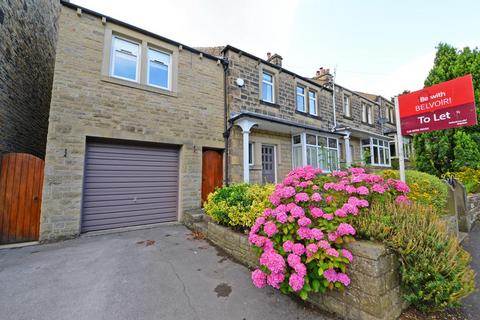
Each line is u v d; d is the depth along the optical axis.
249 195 4.14
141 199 5.82
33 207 4.55
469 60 6.95
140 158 5.88
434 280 2.03
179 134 6.34
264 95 8.57
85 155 5.09
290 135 8.81
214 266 3.34
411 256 2.11
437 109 3.90
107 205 5.33
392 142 14.94
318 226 2.38
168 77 6.44
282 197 2.73
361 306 2.01
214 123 7.10
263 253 2.41
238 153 7.13
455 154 6.72
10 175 4.44
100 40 5.34
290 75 9.36
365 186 2.73
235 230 3.93
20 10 5.50
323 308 2.28
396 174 5.04
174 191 6.37
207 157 7.11
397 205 2.66
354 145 12.13
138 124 5.68
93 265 3.34
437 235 2.23
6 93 5.07
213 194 4.88
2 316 2.17
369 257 2.00
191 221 5.59
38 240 4.45
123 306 2.35
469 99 3.56
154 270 3.19
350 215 2.46
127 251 3.93
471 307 2.29
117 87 5.46
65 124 4.76
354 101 12.73
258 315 2.20
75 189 4.77
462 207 5.22
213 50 8.91
